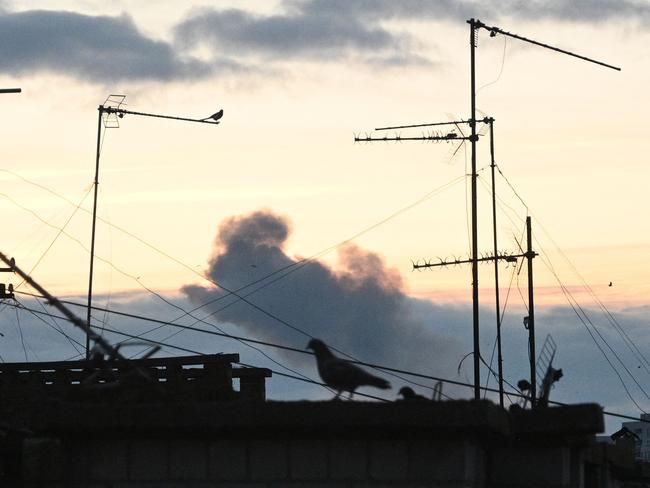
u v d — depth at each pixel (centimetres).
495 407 2827
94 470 2848
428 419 2734
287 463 2816
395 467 2791
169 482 2828
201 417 2783
